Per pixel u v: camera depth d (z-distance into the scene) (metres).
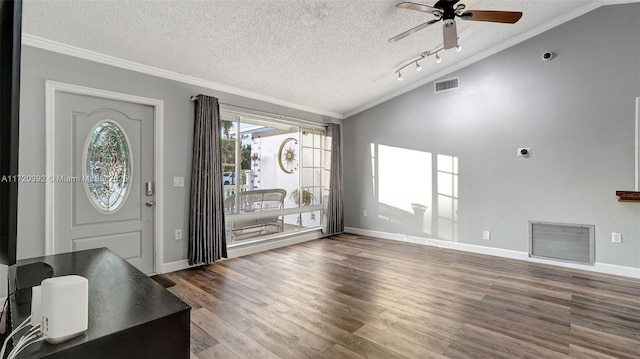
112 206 3.09
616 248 3.40
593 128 3.51
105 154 3.04
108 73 3.00
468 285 3.08
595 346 1.99
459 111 4.52
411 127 5.03
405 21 3.22
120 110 3.13
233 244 4.25
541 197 3.86
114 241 3.10
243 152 4.57
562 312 2.47
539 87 3.86
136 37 2.78
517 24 3.72
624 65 3.34
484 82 4.29
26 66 2.54
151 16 2.53
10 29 0.82
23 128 2.53
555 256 3.77
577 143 3.61
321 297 2.78
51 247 2.66
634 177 3.29
